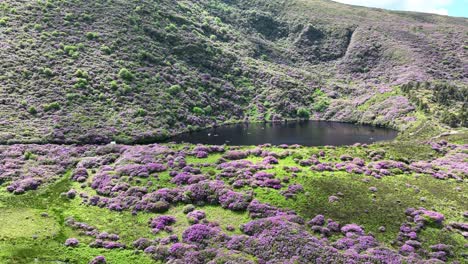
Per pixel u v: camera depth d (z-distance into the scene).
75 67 93.81
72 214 47.53
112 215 47.44
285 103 115.81
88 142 73.88
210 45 128.75
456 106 101.19
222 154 66.25
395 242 41.09
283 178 53.78
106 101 87.62
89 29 108.88
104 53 102.38
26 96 81.88
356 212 46.25
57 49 97.75
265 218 44.06
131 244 41.25
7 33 97.25
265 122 107.00
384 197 49.81
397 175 57.66
